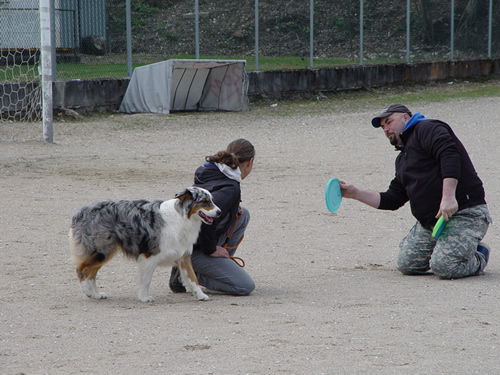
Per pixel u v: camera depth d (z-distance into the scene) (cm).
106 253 741
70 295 772
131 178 1574
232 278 780
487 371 533
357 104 3403
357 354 571
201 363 550
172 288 807
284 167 1800
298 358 561
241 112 3058
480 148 2158
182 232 730
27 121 2542
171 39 3123
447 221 845
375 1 3972
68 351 580
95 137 2303
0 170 1622
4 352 577
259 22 3466
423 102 3491
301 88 3525
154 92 2889
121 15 2970
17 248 984
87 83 2794
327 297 769
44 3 2044
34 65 2677
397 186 915
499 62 4588
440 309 713
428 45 4247
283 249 1020
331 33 3744
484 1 4459
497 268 916
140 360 557
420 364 548
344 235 1112
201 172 786
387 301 748
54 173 1619
